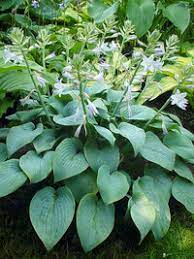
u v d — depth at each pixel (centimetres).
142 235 73
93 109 76
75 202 78
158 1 134
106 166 78
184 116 118
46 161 78
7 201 87
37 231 72
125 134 80
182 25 124
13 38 77
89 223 74
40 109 88
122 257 80
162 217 79
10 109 106
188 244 84
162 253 81
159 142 85
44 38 88
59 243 81
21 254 80
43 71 94
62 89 82
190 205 82
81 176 79
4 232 83
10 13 137
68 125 81
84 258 80
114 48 91
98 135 84
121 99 85
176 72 107
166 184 84
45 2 140
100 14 125
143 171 90
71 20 141
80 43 113
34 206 75
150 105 119
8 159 83
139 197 78
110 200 74
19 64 92
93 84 91
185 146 89
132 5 119
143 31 118
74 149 80
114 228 84
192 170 97
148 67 81
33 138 80
